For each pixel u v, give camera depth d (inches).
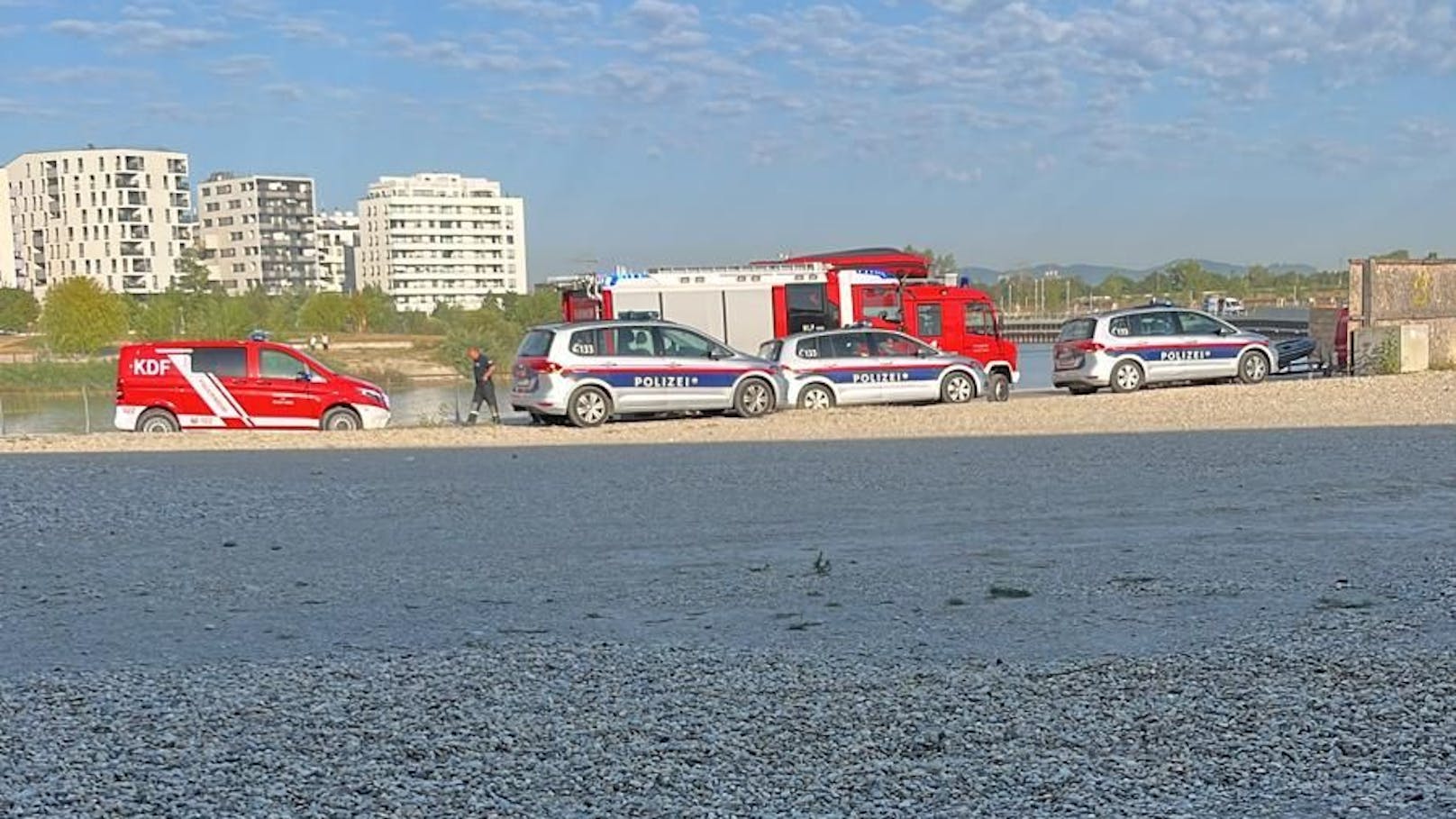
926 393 968.3
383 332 3789.4
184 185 6264.8
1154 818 166.9
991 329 1102.4
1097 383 1031.0
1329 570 319.9
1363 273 1155.9
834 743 197.9
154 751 196.9
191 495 506.3
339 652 258.8
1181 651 247.9
